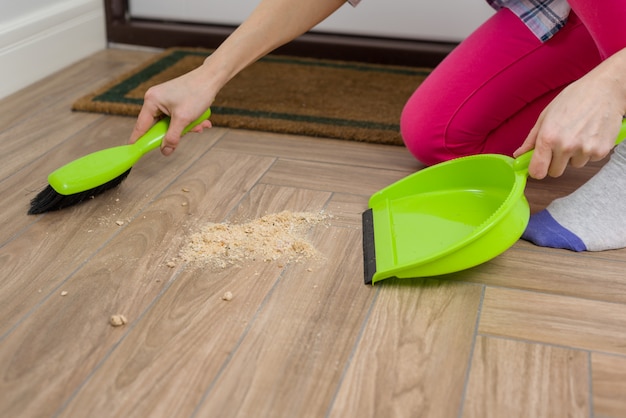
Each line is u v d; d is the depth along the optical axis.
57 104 1.64
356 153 1.42
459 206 1.10
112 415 0.73
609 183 1.10
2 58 1.66
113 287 0.94
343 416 0.74
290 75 1.85
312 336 0.86
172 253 1.03
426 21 1.95
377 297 0.94
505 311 0.92
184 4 2.06
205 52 2.01
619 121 0.91
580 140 0.88
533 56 1.22
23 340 0.84
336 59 1.99
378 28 1.98
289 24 1.15
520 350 0.85
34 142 1.42
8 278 0.96
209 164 1.33
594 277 1.00
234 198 1.20
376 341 0.85
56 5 1.86
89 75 1.85
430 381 0.79
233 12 2.05
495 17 1.29
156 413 0.74
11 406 0.74
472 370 0.81
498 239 0.94
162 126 1.12
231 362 0.81
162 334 0.85
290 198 1.21
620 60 0.91
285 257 1.02
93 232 1.08
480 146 1.33
